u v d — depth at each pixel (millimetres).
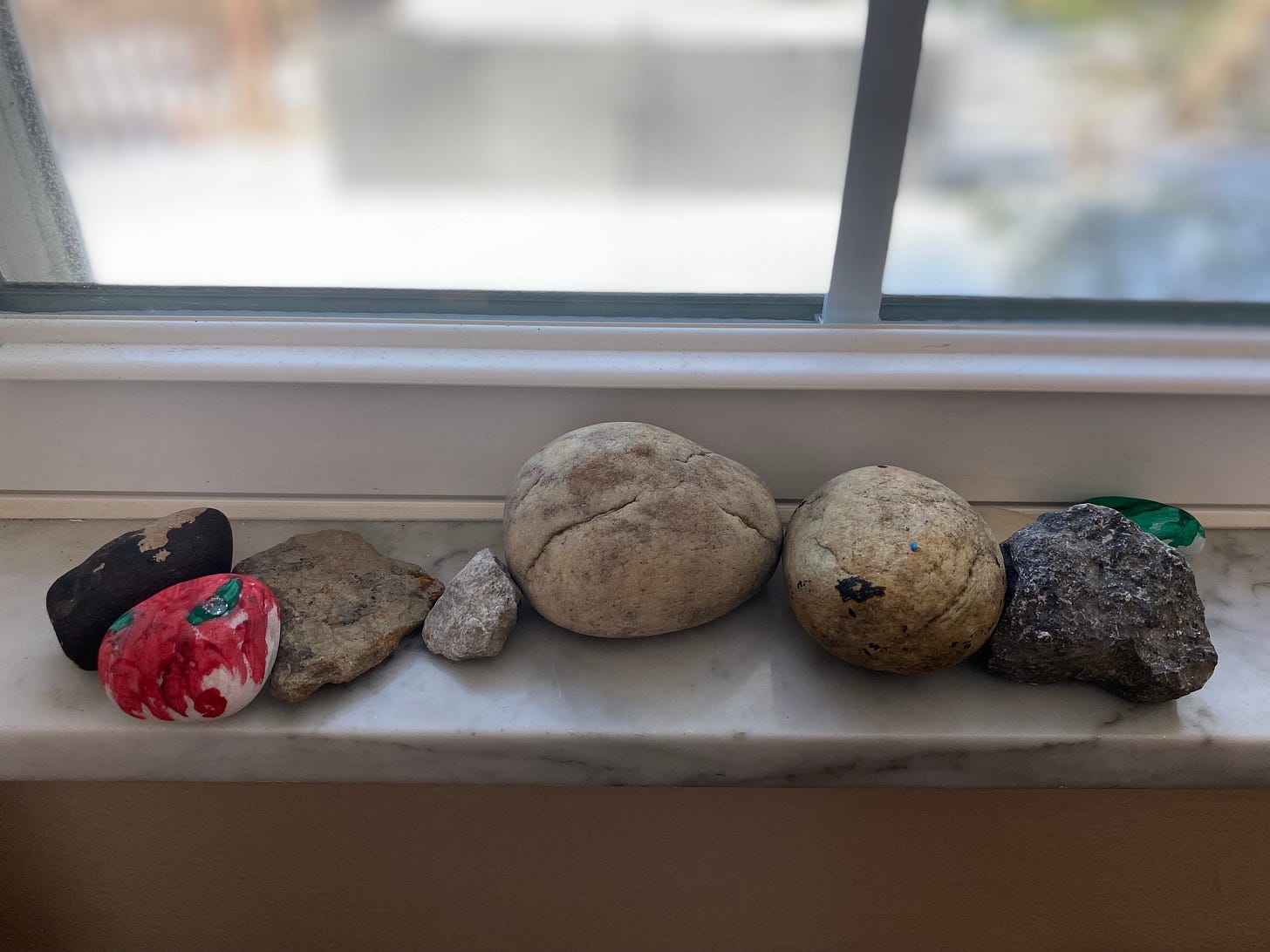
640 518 361
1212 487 451
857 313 415
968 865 428
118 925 459
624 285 419
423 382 406
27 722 351
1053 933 461
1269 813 408
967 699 367
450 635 377
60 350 406
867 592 328
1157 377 404
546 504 371
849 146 373
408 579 407
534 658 385
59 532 449
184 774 362
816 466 447
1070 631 349
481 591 380
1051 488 452
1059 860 427
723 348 416
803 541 358
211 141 378
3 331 408
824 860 427
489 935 465
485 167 387
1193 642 355
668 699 366
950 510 347
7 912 451
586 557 359
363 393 420
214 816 411
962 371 406
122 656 334
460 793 400
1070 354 416
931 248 409
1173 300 425
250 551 437
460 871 434
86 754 354
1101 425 429
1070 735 353
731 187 394
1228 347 413
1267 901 444
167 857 428
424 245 405
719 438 437
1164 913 450
